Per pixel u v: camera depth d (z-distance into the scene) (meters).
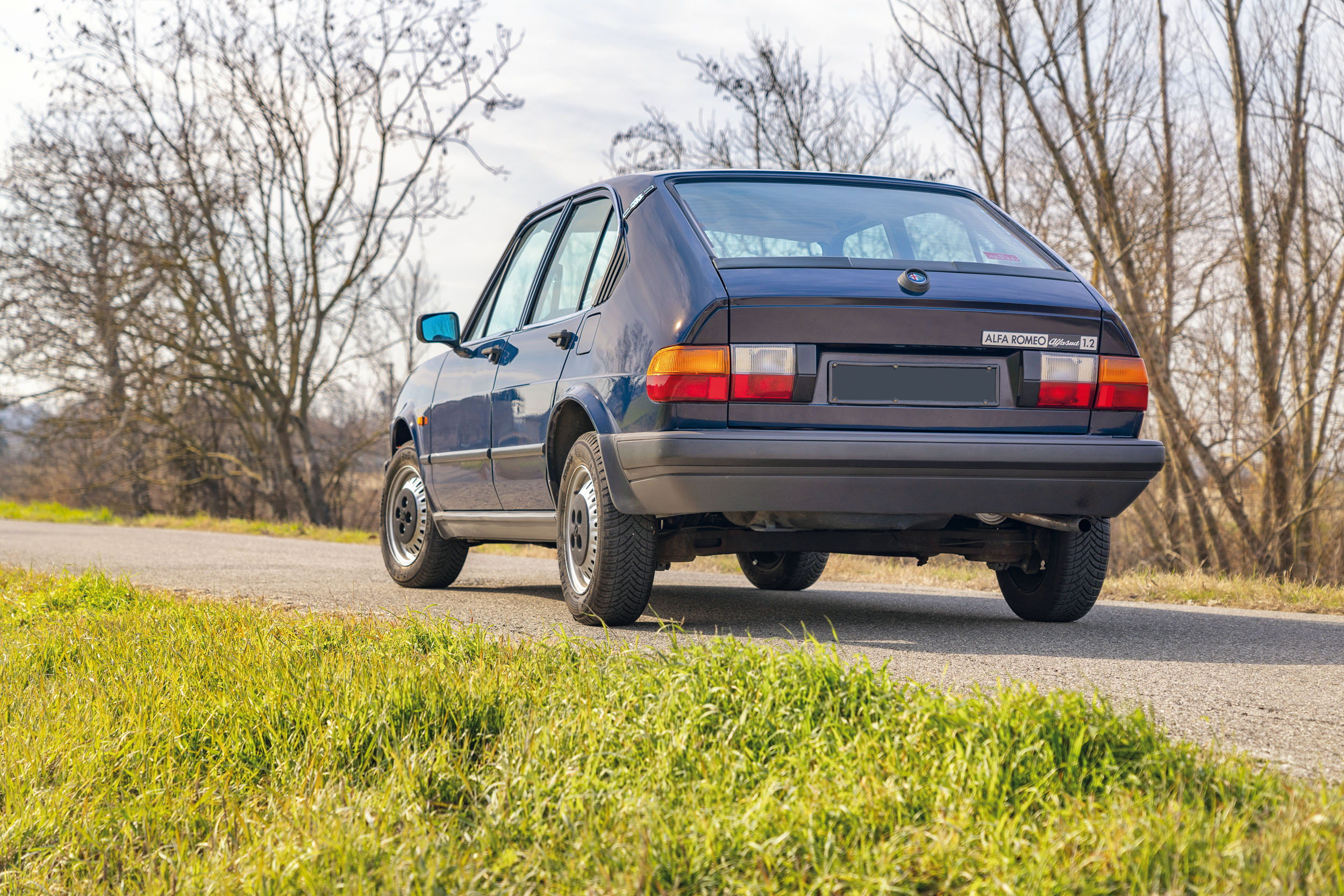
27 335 21.97
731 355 4.00
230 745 2.71
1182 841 1.72
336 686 2.95
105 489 30.52
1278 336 14.58
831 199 4.80
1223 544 14.62
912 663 3.73
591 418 4.44
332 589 6.54
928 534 4.75
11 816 2.40
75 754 2.70
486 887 1.93
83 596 5.34
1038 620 5.03
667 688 2.61
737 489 3.98
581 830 2.08
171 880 2.14
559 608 5.51
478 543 6.33
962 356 4.20
